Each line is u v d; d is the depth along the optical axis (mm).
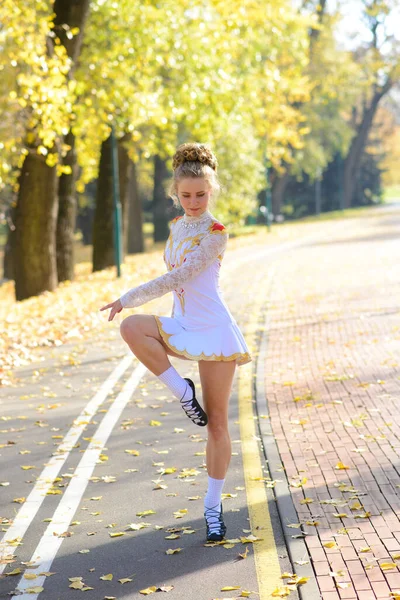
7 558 5703
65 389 11406
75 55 21625
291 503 6371
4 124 19969
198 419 5484
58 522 6352
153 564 5473
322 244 38781
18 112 20000
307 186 85312
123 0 22797
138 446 8359
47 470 7699
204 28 24141
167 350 5520
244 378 11320
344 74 61375
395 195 128875
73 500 6852
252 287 22516
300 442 8055
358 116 91938
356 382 10508
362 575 5051
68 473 7570
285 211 84625
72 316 18234
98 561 5590
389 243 36000
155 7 23344
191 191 5457
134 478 7340
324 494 6527
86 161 31938
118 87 23234
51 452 8305
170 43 24297
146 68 23906
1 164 21047
